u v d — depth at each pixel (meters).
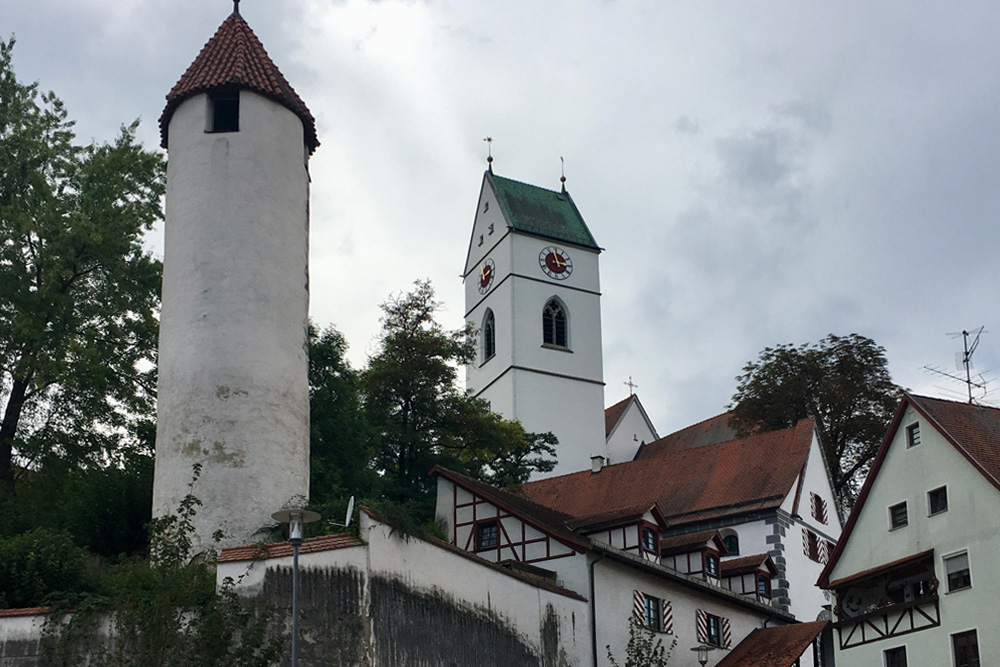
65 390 45.41
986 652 40.44
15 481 44.25
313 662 30.56
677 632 44.44
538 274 95.62
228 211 39.84
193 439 37.19
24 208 46.38
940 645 42.00
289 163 41.72
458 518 44.88
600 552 41.59
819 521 61.03
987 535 41.44
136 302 46.81
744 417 72.50
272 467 37.47
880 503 46.03
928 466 44.38
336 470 46.03
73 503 40.00
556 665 38.94
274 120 41.69
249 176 40.44
